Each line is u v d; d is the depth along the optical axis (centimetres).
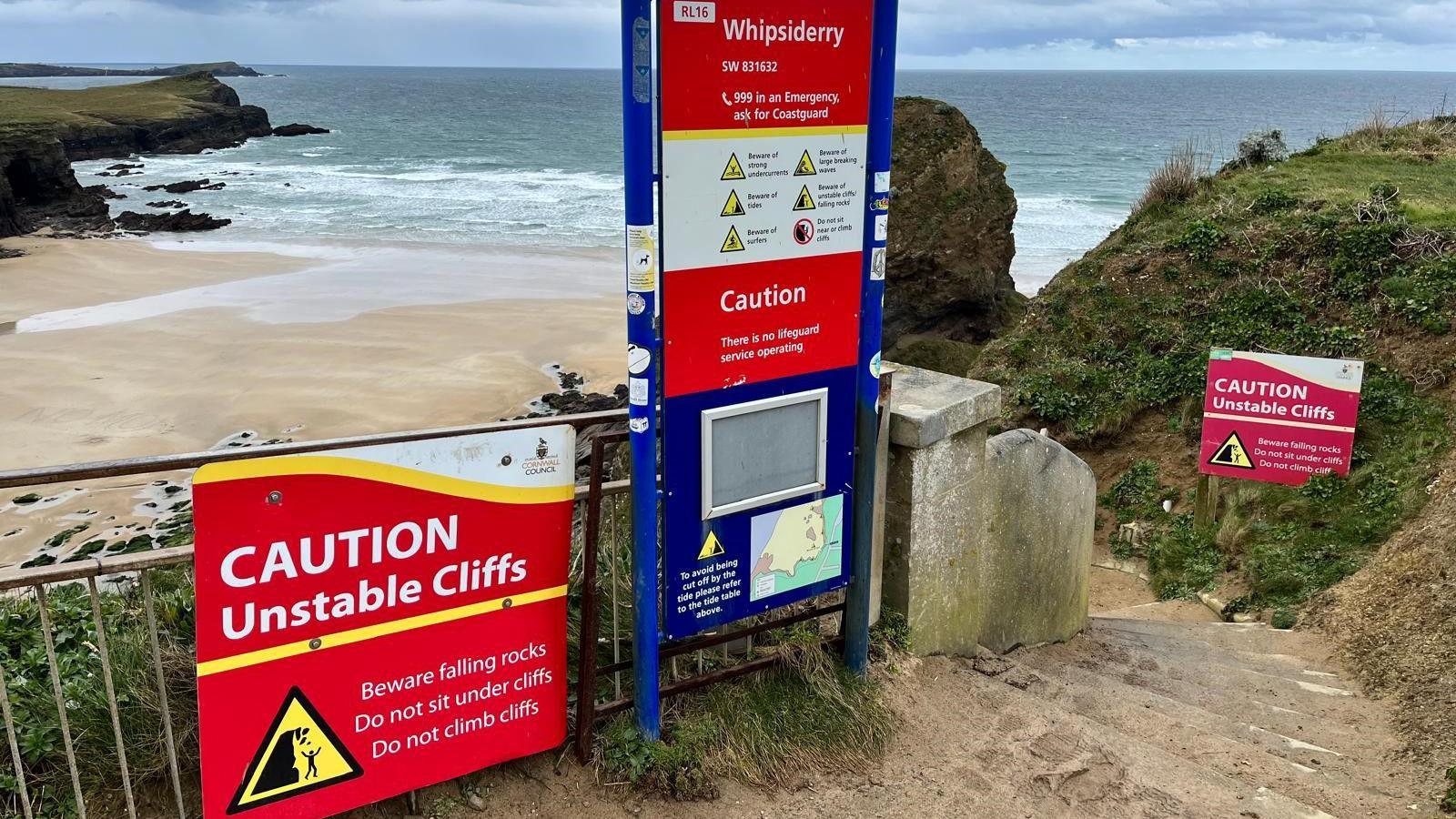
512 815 340
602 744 364
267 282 3181
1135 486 1086
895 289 2155
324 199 5244
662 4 292
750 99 320
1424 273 1095
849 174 355
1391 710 540
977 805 365
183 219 4384
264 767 302
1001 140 8106
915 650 468
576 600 431
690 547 356
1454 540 680
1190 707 516
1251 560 860
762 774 369
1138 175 5878
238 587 285
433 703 328
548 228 4309
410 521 308
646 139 293
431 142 9044
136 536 1413
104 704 340
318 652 303
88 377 2177
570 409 1995
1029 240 3791
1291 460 893
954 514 476
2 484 270
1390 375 1012
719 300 335
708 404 344
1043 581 629
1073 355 1259
